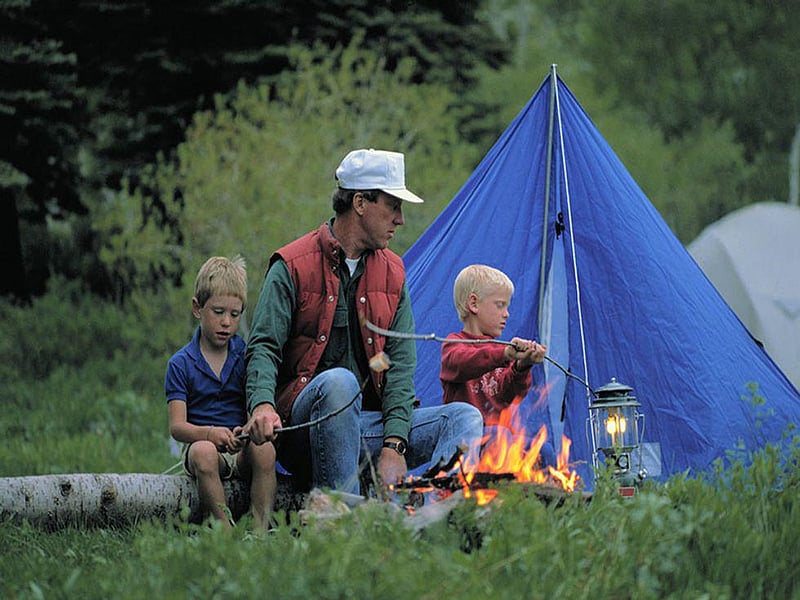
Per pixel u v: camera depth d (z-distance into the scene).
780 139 54.41
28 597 5.94
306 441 7.94
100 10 25.11
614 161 10.36
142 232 23.72
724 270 22.89
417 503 7.34
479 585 5.31
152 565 5.80
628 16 55.88
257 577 5.42
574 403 9.84
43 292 28.58
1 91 23.64
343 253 8.16
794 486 7.24
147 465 14.98
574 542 5.80
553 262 10.14
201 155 23.92
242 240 22.91
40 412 19.06
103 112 26.56
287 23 26.75
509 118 40.88
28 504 7.88
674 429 9.51
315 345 8.09
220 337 8.30
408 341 8.23
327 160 24.19
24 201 26.34
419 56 28.66
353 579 5.32
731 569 5.88
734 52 55.62
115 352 22.84
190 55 25.88
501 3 54.97
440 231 10.43
